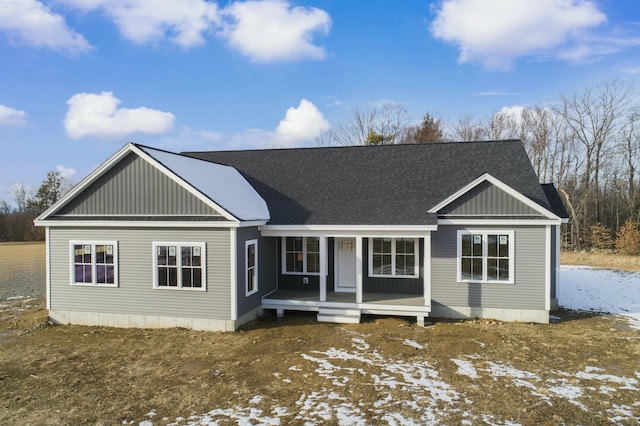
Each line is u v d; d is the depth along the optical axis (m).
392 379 9.09
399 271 15.68
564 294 18.81
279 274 16.67
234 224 12.63
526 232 13.57
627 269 26.48
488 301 13.95
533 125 46.66
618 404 7.87
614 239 41.34
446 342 11.53
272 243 16.27
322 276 14.41
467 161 16.53
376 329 13.12
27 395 8.67
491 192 13.84
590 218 43.25
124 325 13.83
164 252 13.47
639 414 7.48
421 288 15.44
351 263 16.08
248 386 8.86
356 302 14.09
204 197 12.98
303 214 15.01
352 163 17.86
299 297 15.00
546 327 13.19
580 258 30.89
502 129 49.41
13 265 33.62
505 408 7.71
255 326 13.57
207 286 13.12
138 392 8.71
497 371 9.52
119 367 10.21
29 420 7.57
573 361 10.16
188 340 12.21
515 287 13.73
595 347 11.23
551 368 9.71
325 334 12.61
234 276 12.89
